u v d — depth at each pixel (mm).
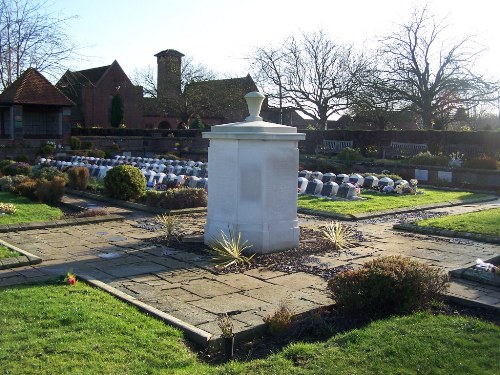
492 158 22328
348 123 48594
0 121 35469
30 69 33312
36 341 4641
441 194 18312
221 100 50406
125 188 15227
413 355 4523
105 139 37875
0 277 7195
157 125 59469
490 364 4395
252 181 8781
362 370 4266
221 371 4289
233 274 7590
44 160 26047
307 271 7777
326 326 5414
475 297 6398
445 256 8961
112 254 8758
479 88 34875
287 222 9148
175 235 10227
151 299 6340
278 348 4980
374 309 5758
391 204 15125
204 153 33750
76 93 54531
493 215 12586
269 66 42031
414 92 36938
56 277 7004
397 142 29984
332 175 19688
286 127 9016
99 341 4715
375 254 9016
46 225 11188
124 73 56969
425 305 5891
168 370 4285
